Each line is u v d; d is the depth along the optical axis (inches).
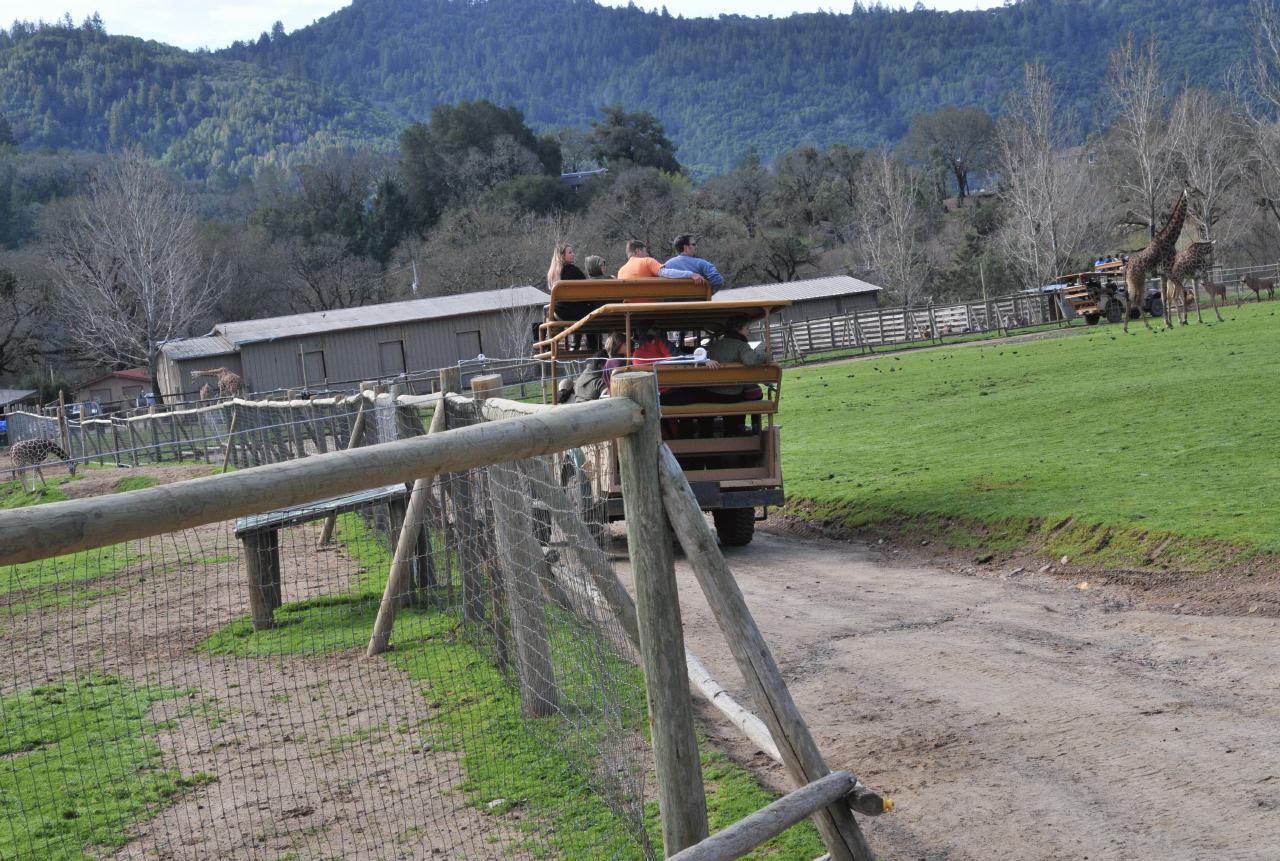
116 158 2728.8
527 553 248.8
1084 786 217.5
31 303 3137.3
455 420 326.3
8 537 117.0
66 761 259.0
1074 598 357.4
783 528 560.7
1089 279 1867.6
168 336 2500.0
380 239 4525.1
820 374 1461.6
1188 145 2915.8
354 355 2311.8
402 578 327.3
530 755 240.7
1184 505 415.2
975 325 2066.9
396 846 205.8
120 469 1151.0
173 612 394.0
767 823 148.6
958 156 6368.1
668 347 528.1
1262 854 183.9
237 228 4060.0
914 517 495.8
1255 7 2812.5
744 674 160.7
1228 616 314.5
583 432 154.1
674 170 5738.2
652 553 161.8
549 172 5118.1
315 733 265.7
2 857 209.8
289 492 134.0
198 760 254.4
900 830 208.4
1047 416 734.5
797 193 4992.6
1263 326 1219.9
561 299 521.7
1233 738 231.3
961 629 335.3
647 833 198.2
